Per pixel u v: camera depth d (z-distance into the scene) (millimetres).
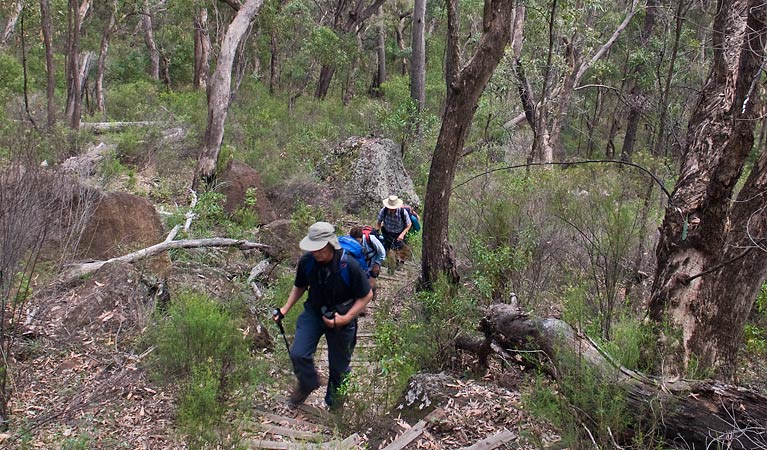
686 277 5902
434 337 6980
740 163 5465
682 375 5426
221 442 4551
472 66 8023
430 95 26844
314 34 23125
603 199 7855
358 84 31250
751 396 4543
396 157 16656
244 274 9195
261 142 17047
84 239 8312
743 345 7367
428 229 8641
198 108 19203
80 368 6066
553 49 18641
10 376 5570
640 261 7691
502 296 8352
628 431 4570
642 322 6152
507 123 19984
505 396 5805
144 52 27891
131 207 8867
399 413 5715
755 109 5379
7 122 13109
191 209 10891
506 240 8828
